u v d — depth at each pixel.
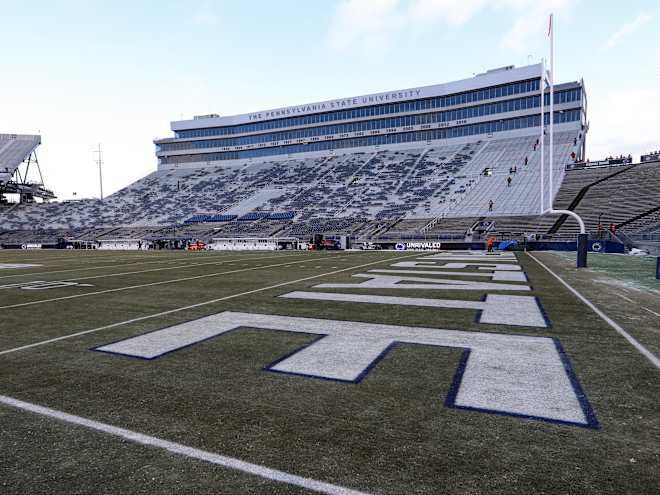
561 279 11.91
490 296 8.97
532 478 2.45
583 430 3.03
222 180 66.12
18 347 5.54
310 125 66.31
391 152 60.62
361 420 3.24
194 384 4.07
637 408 3.39
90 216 60.34
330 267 17.16
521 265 16.88
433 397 3.65
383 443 2.88
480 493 2.31
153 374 4.38
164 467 2.62
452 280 11.91
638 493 2.30
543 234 31.97
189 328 6.45
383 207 46.16
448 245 33.12
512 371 4.29
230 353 5.08
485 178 45.97
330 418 3.28
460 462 2.63
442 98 57.44
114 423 3.25
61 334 6.24
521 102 52.16
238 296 9.55
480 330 6.02
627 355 4.78
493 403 3.50
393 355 4.88
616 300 8.38
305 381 4.09
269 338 5.76
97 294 10.30
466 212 40.59
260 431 3.08
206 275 14.52
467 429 3.06
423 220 41.03
